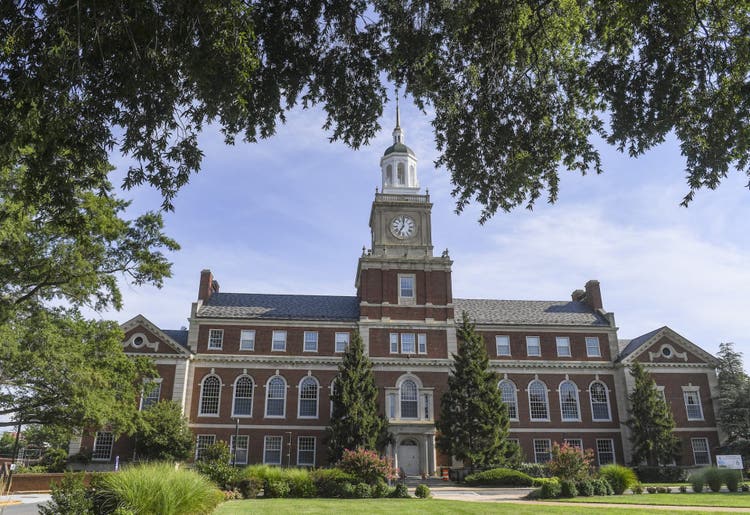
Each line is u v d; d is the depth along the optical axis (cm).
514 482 4375
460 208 1997
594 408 5812
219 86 1268
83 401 3303
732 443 5400
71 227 1691
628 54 1734
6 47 1137
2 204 2556
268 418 5416
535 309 6450
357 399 4897
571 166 1914
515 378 5838
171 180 1449
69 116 1269
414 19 1691
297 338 5725
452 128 1906
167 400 5097
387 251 6088
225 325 5700
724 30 1606
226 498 3033
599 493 3500
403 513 2356
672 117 1697
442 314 5853
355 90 1719
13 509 2961
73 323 3531
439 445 5031
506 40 1777
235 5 1179
